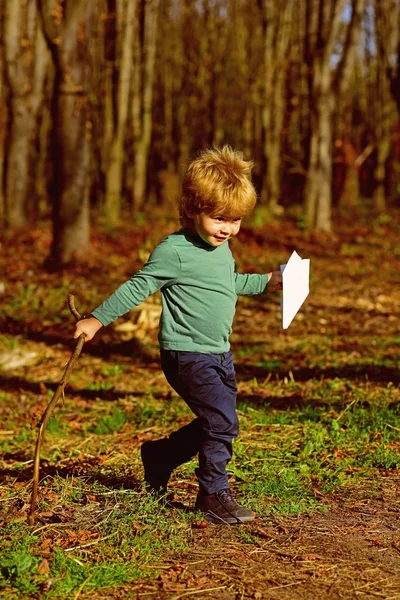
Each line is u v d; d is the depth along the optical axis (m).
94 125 29.02
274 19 27.47
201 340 3.81
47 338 9.80
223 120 37.19
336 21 21.34
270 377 7.74
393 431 5.59
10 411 6.74
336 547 3.67
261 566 3.44
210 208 3.57
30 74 21.11
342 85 21.98
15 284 12.75
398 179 39.44
